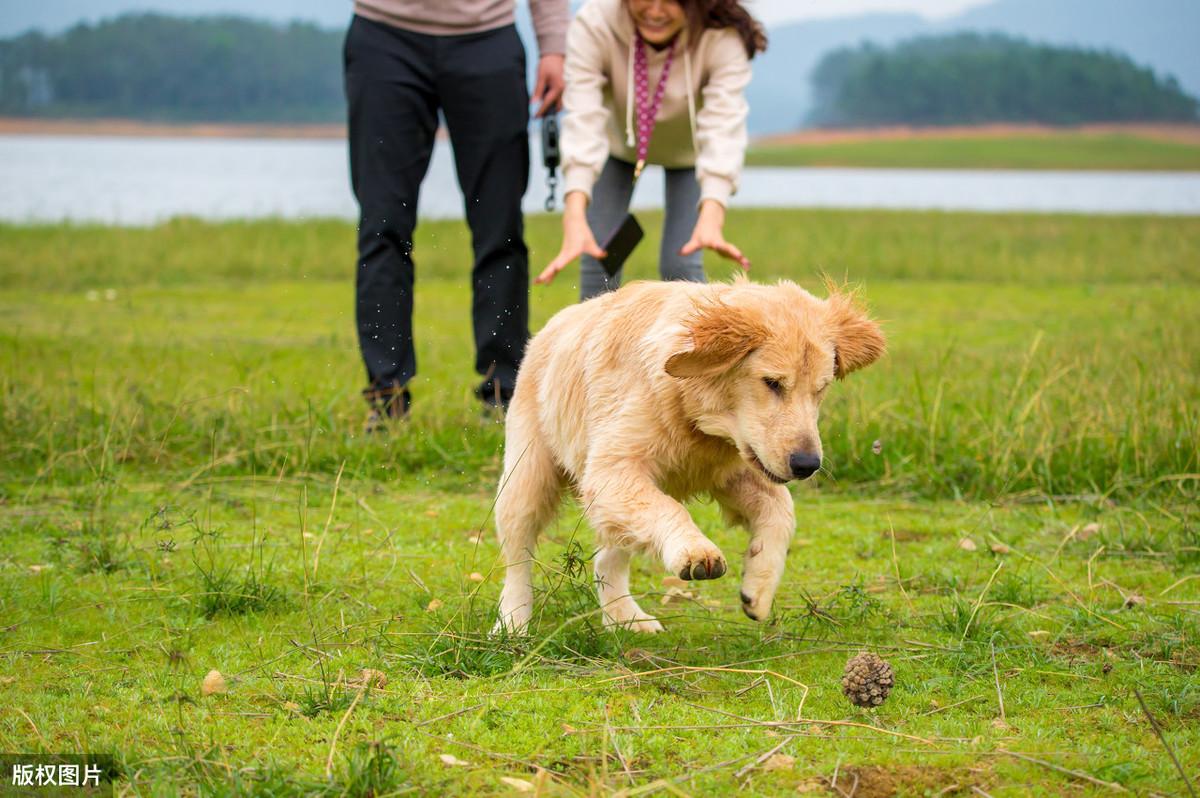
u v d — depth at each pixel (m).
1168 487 7.08
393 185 7.67
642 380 4.44
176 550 5.64
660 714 3.84
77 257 19.44
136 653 4.41
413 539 6.20
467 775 3.37
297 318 13.94
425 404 8.54
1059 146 156.62
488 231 7.87
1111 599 5.23
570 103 6.86
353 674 4.18
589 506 4.41
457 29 7.52
